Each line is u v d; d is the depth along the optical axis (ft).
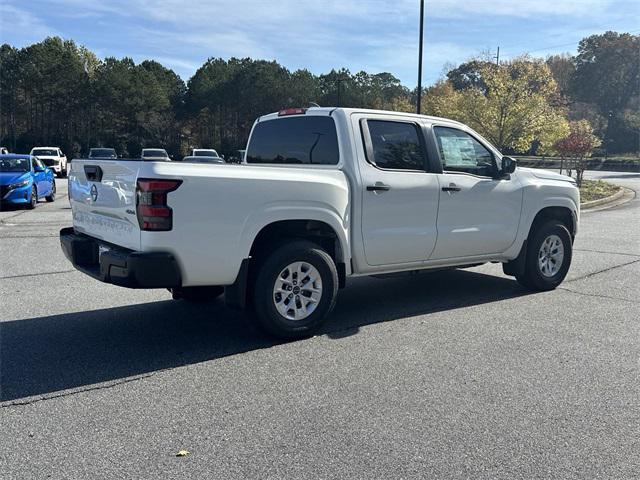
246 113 274.98
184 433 11.65
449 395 13.53
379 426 11.98
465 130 21.77
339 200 17.98
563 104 159.12
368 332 18.40
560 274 24.62
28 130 262.88
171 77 317.01
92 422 12.12
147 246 15.03
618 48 290.56
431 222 20.40
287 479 10.04
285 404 13.00
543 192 23.76
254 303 16.85
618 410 12.82
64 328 18.70
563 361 15.79
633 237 40.40
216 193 15.64
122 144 252.62
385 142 19.54
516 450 11.05
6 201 54.03
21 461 10.55
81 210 19.08
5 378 14.47
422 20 75.10
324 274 17.71
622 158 211.41
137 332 18.33
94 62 306.55
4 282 25.05
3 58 256.93
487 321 19.66
